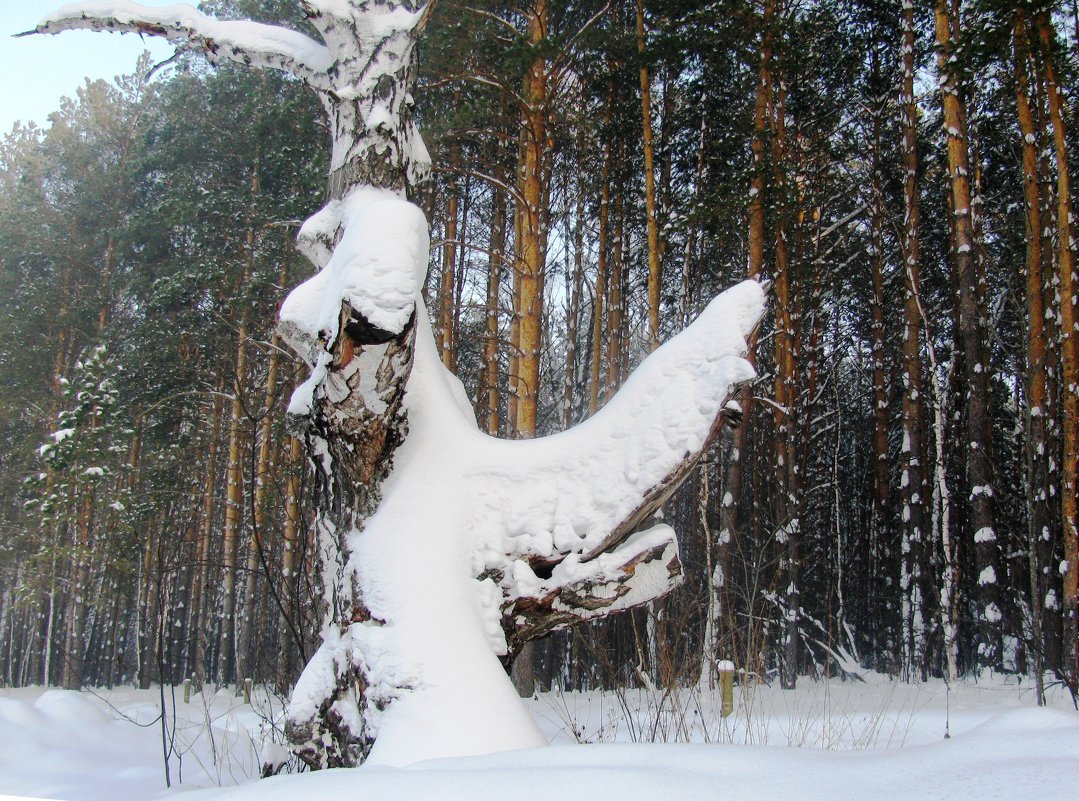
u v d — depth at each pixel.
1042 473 11.21
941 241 18.77
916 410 14.89
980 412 12.44
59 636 25.39
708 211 12.90
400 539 4.11
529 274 10.88
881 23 16.27
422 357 4.62
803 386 19.94
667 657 6.32
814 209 17.92
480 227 20.53
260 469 16.06
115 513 15.14
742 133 14.73
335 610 4.16
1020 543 13.90
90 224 21.81
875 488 18.95
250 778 5.11
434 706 3.56
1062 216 10.25
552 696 11.54
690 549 18.39
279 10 15.01
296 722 4.00
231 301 14.85
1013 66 12.41
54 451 14.40
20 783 4.72
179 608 22.30
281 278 15.55
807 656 17.83
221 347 14.65
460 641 3.83
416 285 3.97
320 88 5.24
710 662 10.11
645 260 20.69
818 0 15.72
